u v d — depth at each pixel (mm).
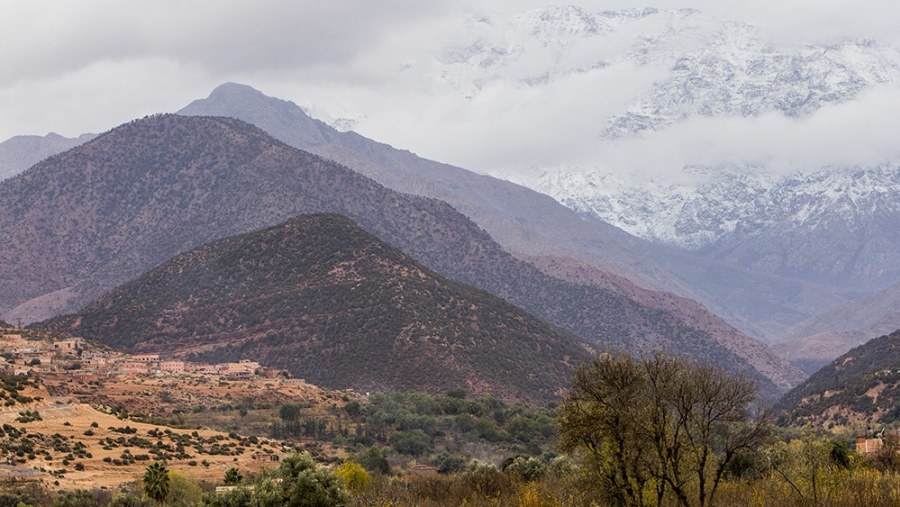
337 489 84125
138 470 135500
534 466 113312
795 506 67125
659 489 67875
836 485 72438
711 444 69625
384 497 95562
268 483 85125
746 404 69188
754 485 74062
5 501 109250
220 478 136750
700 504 67000
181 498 113875
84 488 122438
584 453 71312
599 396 68938
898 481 73062
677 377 68250
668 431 68750
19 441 135875
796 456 85000
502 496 91625
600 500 69875
